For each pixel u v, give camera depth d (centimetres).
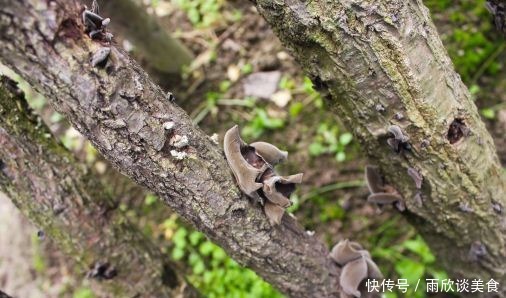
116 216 69
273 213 57
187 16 117
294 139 99
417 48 55
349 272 64
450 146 59
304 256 62
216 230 57
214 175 54
